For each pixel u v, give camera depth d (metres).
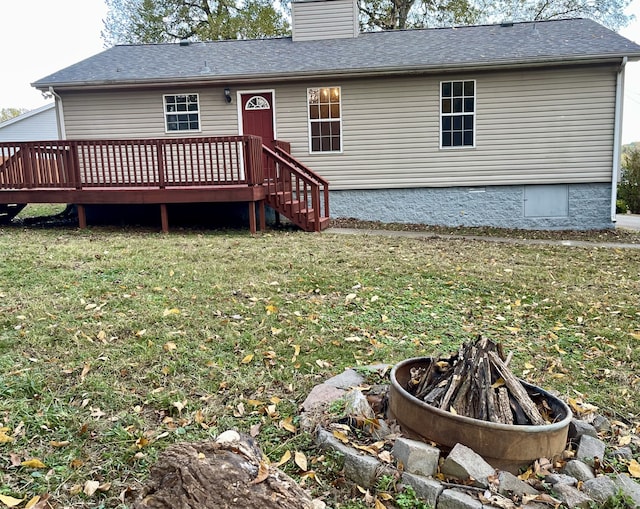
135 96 10.90
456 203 10.95
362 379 3.09
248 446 1.92
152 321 3.98
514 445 2.18
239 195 8.58
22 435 2.44
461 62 9.94
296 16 12.54
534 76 10.28
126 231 8.80
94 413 2.67
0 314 3.97
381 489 2.15
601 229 10.56
